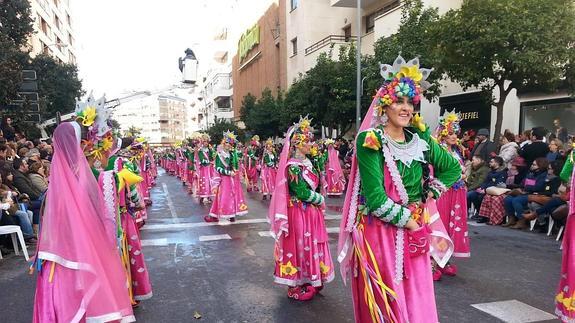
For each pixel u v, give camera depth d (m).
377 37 17.55
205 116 69.94
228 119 48.56
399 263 2.54
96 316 2.74
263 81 35.19
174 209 11.52
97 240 2.89
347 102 15.90
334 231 8.05
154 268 5.89
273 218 4.53
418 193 2.65
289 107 20.19
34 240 7.70
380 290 2.54
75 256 2.74
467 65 9.58
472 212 9.36
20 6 16.73
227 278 5.42
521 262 5.90
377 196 2.45
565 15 8.58
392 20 16.52
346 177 14.66
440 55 9.84
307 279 4.57
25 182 8.12
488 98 10.77
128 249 4.28
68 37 52.47
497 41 8.76
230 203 9.27
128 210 4.29
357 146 2.57
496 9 8.81
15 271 5.94
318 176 4.59
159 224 9.18
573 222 3.57
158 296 4.79
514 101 13.25
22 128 16.25
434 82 12.16
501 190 8.47
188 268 5.88
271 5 32.28
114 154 4.61
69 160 2.83
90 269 2.75
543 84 9.80
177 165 24.88
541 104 12.43
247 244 7.24
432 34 10.08
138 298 4.38
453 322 4.00
